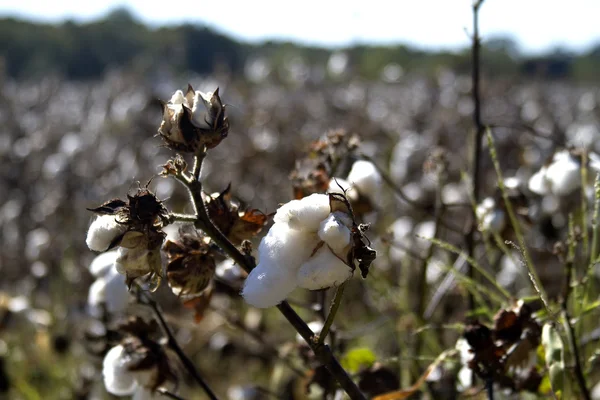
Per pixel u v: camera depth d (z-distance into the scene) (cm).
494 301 128
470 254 131
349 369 120
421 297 133
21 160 442
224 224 93
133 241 87
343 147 121
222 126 90
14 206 361
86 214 322
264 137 398
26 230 343
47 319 211
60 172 398
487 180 286
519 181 125
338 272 80
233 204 95
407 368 134
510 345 101
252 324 181
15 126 557
